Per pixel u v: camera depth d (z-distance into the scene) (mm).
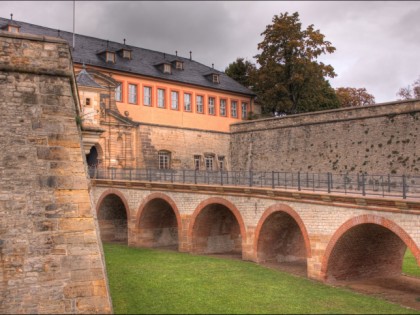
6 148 16250
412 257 32281
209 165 50781
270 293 21219
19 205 15648
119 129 44344
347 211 22969
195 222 33094
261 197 28281
